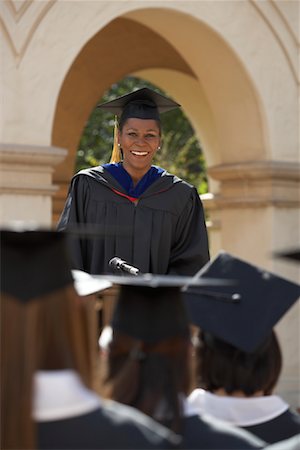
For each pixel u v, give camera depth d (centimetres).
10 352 309
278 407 412
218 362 412
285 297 457
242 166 1425
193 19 1366
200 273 472
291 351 1443
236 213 1463
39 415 308
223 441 362
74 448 308
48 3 1223
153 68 1919
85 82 1889
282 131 1441
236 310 450
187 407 372
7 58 1197
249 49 1413
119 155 966
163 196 930
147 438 318
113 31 1862
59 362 317
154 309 396
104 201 923
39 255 351
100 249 911
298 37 1446
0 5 1197
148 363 364
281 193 1433
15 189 1170
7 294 323
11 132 1193
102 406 322
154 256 920
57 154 1188
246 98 1434
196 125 1972
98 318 945
